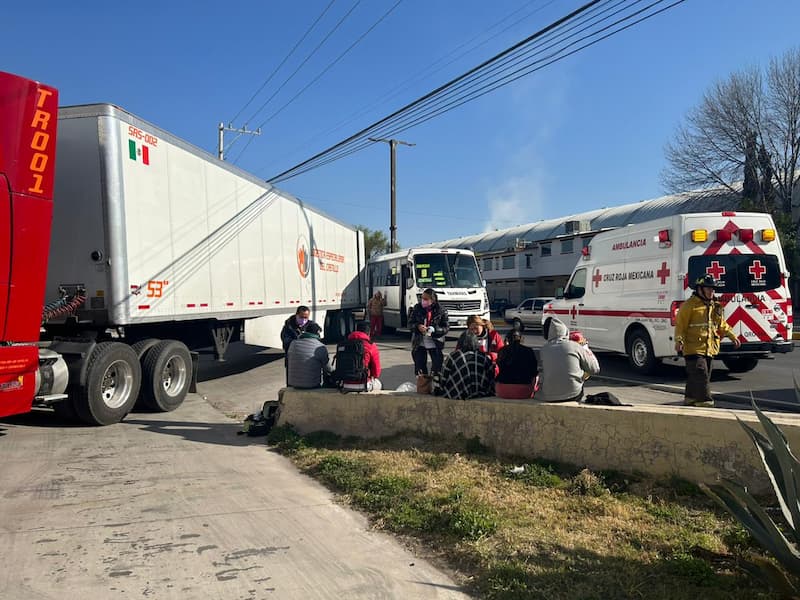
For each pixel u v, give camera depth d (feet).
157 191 29.19
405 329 69.72
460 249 68.18
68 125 26.11
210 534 13.69
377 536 13.60
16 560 12.29
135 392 27.30
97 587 11.16
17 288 20.45
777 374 36.14
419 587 11.15
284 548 12.92
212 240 34.50
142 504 15.70
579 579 10.87
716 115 110.01
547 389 19.19
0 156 19.75
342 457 19.42
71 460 20.07
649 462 15.94
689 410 16.35
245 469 19.17
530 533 12.94
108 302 26.00
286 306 45.70
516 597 10.37
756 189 109.09
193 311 32.42
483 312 64.69
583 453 17.28
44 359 22.93
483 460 18.45
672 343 32.58
